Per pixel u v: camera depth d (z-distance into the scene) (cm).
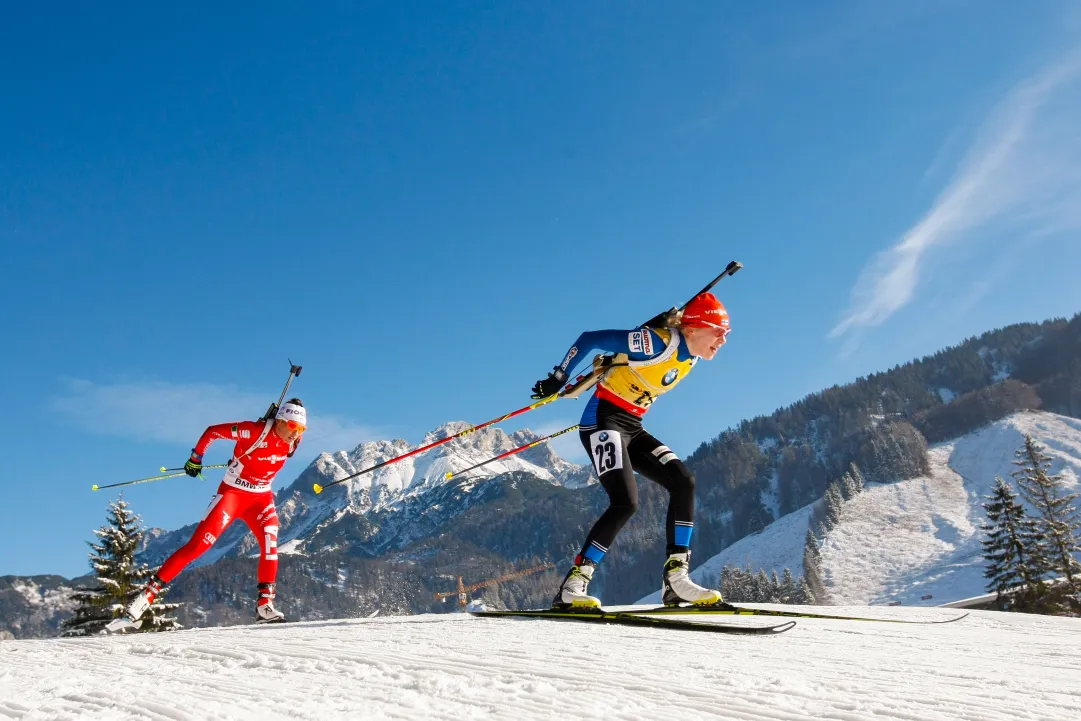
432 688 266
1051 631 509
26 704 250
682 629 432
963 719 224
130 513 2412
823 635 418
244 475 675
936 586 9375
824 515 12862
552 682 277
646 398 527
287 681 285
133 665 343
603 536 501
